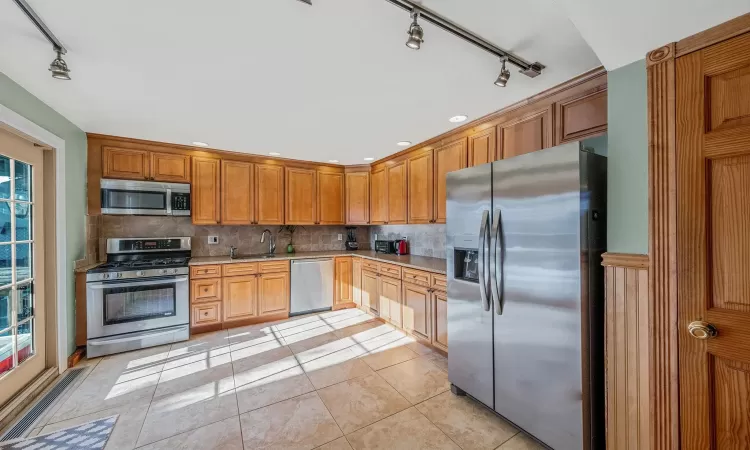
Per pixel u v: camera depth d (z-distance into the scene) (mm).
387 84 1975
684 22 1061
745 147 999
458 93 2113
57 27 1384
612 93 1331
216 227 4066
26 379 2184
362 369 2598
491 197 1917
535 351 1663
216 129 2908
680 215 1138
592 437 1501
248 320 3736
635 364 1273
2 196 2020
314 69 1783
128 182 3201
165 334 3146
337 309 4332
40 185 2377
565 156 1512
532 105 2205
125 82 1936
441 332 2787
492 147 2553
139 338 3016
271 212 4090
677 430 1153
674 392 1159
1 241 2016
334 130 2943
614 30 1153
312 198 4391
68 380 2400
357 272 4316
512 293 1783
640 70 1248
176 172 3490
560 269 1541
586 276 1485
